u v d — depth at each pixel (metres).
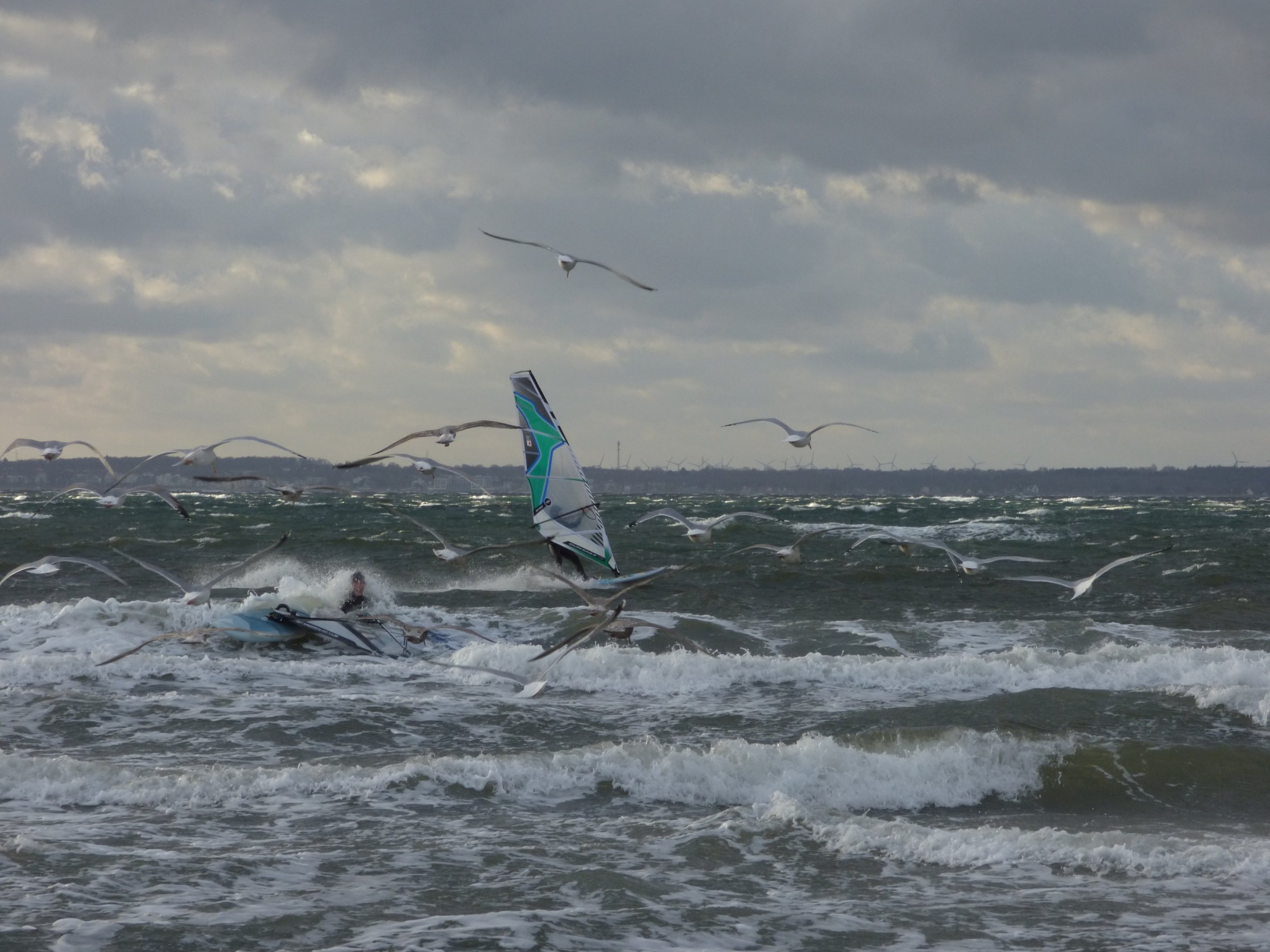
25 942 28.09
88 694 57.22
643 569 120.44
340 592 86.44
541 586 107.88
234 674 63.19
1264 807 45.34
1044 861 37.12
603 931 30.16
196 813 39.34
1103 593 106.44
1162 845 38.44
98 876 32.75
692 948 29.41
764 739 52.50
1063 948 30.16
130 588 101.94
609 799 42.94
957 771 47.72
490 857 35.62
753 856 36.91
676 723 55.16
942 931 31.17
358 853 35.69
